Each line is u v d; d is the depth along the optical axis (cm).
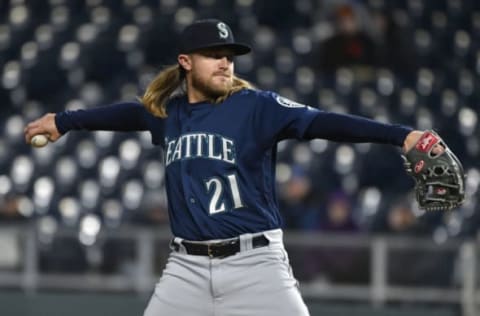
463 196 1603
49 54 5809
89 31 5912
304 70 5534
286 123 1644
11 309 3934
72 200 4891
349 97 5319
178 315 1694
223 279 1669
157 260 3953
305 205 4222
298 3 5988
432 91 5503
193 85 1711
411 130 1595
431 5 6109
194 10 5947
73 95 5575
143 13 5959
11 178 5062
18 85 5703
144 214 4578
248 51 1692
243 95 1691
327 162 4862
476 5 6228
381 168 4862
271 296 1662
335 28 5575
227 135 1669
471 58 5888
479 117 5462
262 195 1673
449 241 4088
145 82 5472
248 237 1661
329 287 3922
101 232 3962
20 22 6091
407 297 3912
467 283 3900
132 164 5000
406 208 4406
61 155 5106
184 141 1688
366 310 3903
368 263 3925
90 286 3950
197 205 1669
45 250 3962
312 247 3938
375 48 5428
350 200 4491
